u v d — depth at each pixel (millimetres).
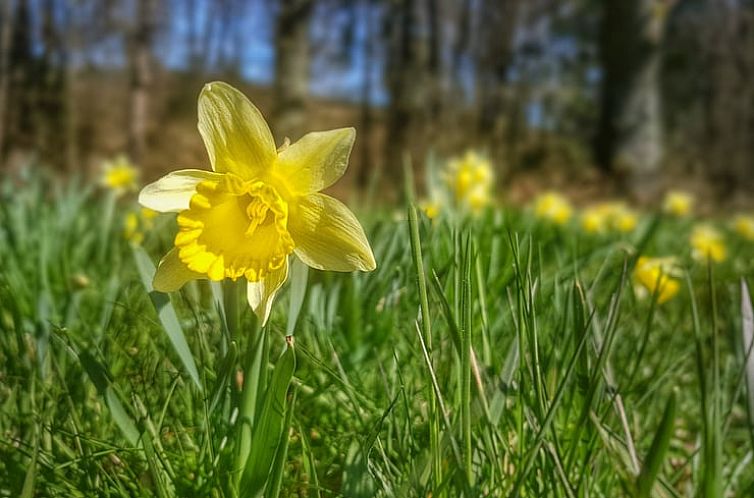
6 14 3502
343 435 247
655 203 2861
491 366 251
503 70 4734
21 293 373
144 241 485
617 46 2982
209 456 215
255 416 199
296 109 2781
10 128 3701
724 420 244
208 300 386
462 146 4547
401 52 4090
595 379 198
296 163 213
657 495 189
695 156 5965
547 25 5520
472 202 712
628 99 2963
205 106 212
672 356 386
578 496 192
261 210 211
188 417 253
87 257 534
